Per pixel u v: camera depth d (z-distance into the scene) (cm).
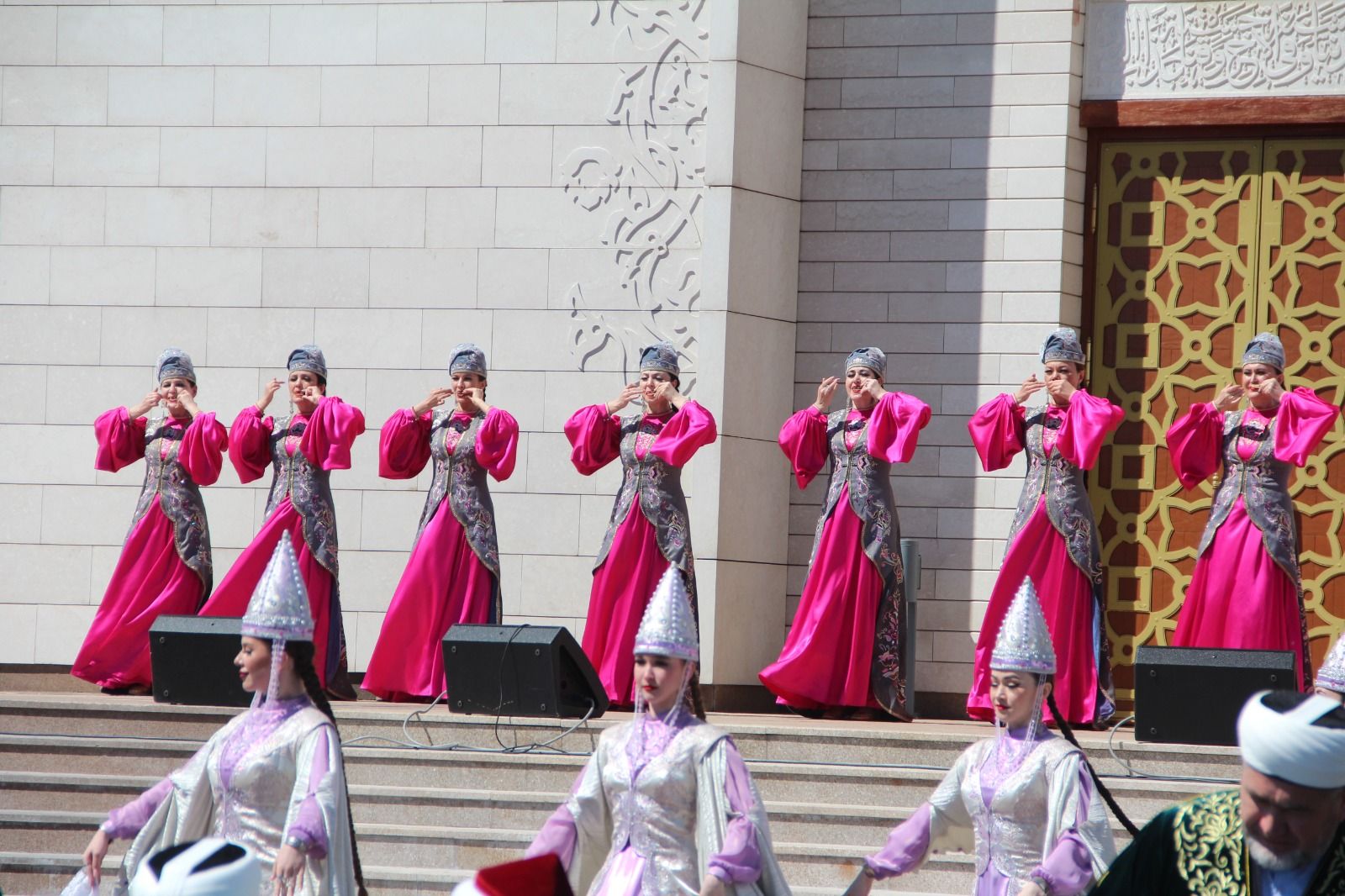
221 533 1470
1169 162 1438
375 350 1472
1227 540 1152
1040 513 1193
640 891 604
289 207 1494
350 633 1448
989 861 652
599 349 1436
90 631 1306
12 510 1500
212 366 1493
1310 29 1407
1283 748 396
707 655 1366
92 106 1523
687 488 1385
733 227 1406
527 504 1440
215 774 654
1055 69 1430
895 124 1457
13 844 993
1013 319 1421
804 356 1458
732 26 1416
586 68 1457
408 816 998
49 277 1516
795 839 964
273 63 1505
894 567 1224
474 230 1465
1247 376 1159
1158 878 435
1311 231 1407
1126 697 1419
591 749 1075
